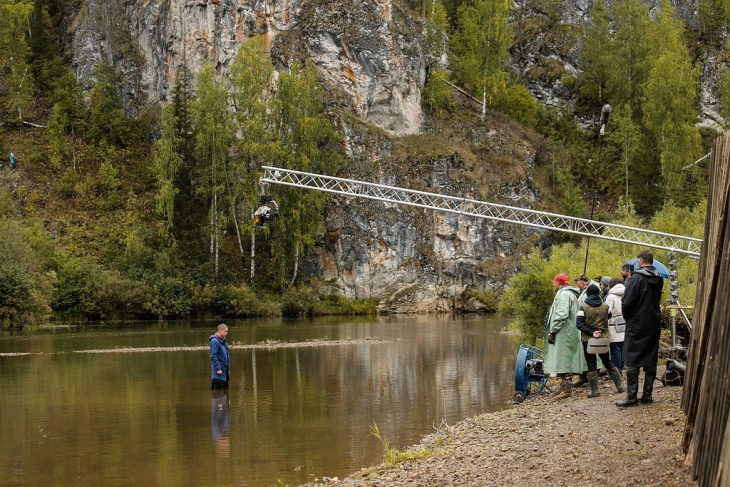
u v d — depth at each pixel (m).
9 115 81.94
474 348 33.94
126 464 12.40
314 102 73.88
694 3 109.62
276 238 70.56
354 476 11.18
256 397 19.50
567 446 10.92
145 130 85.00
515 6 113.25
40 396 19.80
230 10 83.94
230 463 12.38
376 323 56.34
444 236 75.88
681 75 74.81
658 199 76.56
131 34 93.19
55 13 101.56
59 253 64.31
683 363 15.69
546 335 16.50
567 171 84.19
